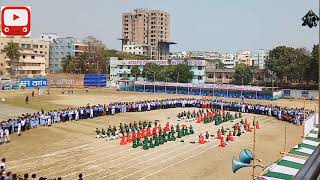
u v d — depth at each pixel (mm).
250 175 31422
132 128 48281
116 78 146250
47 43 180875
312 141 34281
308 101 97250
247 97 103750
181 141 45594
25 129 49750
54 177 29844
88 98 94125
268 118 68812
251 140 47125
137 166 34000
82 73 169500
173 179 30328
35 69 151875
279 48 125625
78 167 33062
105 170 32406
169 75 127125
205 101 81625
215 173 32156
